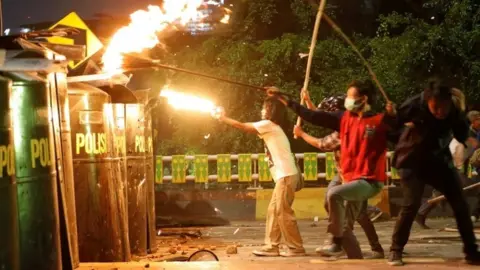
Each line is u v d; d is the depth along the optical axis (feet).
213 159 48.42
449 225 42.16
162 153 53.36
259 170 48.11
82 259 23.43
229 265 21.26
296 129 26.20
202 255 27.17
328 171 48.16
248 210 48.03
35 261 15.89
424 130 21.04
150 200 30.50
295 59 51.52
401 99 49.80
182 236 38.99
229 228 43.62
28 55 16.42
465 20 51.13
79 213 23.45
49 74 17.92
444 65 49.60
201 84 50.67
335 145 25.31
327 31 54.80
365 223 26.73
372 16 57.36
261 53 52.65
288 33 53.16
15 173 14.87
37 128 16.06
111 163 24.34
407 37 49.93
